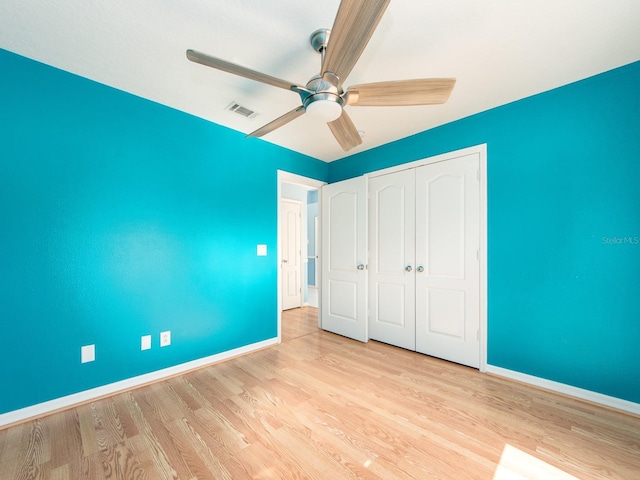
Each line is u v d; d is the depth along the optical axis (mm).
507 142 2320
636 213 1803
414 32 1518
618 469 1344
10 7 1354
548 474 1316
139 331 2184
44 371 1790
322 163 3828
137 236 2186
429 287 2793
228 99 2248
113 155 2072
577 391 1981
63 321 1859
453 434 1603
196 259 2527
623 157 1845
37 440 1538
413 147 2938
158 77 1959
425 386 2170
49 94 1822
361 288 3266
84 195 1948
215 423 1698
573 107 2020
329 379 2289
